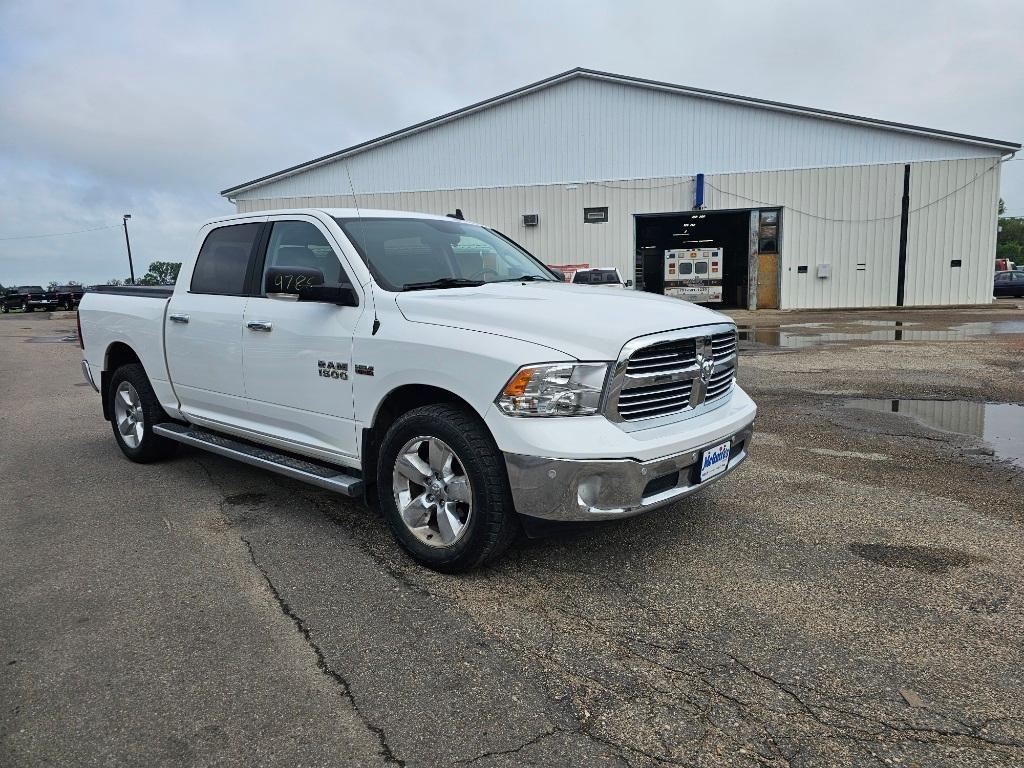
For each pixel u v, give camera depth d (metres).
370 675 2.66
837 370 10.09
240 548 3.90
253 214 4.68
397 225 4.39
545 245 25.97
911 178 23.81
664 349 3.33
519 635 2.94
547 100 25.33
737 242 28.95
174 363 5.10
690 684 2.57
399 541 3.68
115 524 4.32
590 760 2.18
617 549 3.79
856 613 3.07
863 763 2.15
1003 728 2.30
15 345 18.20
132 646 2.88
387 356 3.56
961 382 8.86
